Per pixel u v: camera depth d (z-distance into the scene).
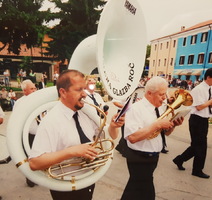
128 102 1.11
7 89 4.79
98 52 1.00
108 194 2.15
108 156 1.25
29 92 2.20
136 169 1.56
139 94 2.12
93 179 1.19
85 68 1.39
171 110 1.53
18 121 1.16
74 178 1.13
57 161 1.00
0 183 2.27
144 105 1.53
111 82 1.10
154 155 1.56
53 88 1.30
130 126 1.46
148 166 1.56
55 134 1.07
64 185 1.11
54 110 1.13
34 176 1.09
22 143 1.18
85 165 1.14
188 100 1.61
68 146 1.13
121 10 1.15
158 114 1.55
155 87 1.46
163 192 2.23
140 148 1.53
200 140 2.44
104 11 1.01
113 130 1.24
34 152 1.02
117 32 1.26
